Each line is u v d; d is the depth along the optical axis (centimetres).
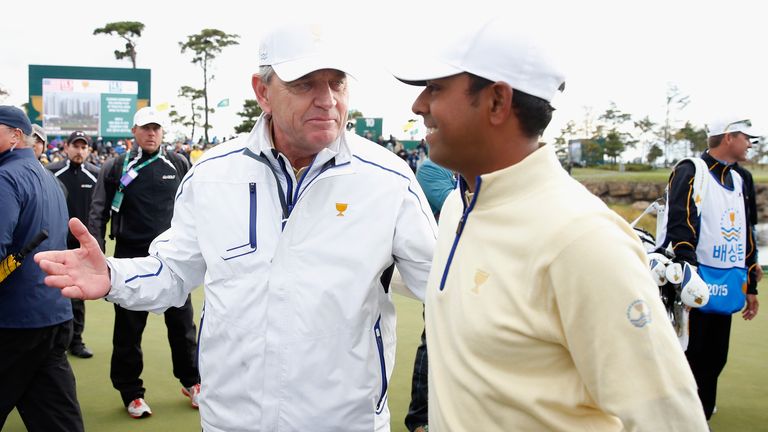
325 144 183
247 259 188
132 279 195
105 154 2722
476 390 127
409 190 194
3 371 284
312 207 187
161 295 203
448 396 134
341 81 187
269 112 193
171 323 402
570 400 121
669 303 340
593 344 114
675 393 111
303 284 184
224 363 191
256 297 186
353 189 188
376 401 192
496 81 128
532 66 128
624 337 112
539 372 123
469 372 129
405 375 470
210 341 195
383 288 199
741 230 364
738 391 444
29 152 305
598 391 115
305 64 175
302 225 186
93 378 459
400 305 695
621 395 111
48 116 3127
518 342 122
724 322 371
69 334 305
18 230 289
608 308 112
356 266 185
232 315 189
